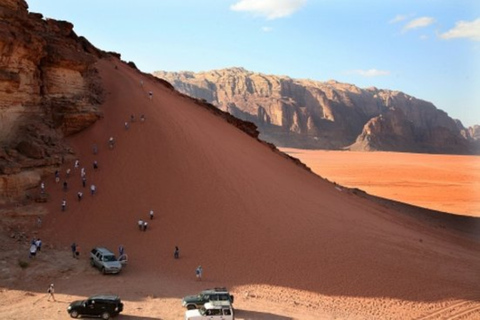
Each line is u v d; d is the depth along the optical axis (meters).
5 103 47.78
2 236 39.56
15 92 49.06
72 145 55.62
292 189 61.41
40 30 57.03
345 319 30.70
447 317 32.50
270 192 57.03
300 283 36.34
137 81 78.69
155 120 64.69
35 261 36.62
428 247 49.22
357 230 50.47
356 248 44.38
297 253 41.88
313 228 48.53
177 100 83.25
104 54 87.06
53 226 43.03
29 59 51.41
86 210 46.19
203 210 48.84
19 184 45.88
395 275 39.09
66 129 56.59
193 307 29.91
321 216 53.19
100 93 66.94
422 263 42.94
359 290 35.81
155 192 50.72
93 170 52.50
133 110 65.62
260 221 48.25
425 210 88.44
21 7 49.53
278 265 39.34
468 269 43.09
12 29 46.88
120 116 63.28
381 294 35.47
